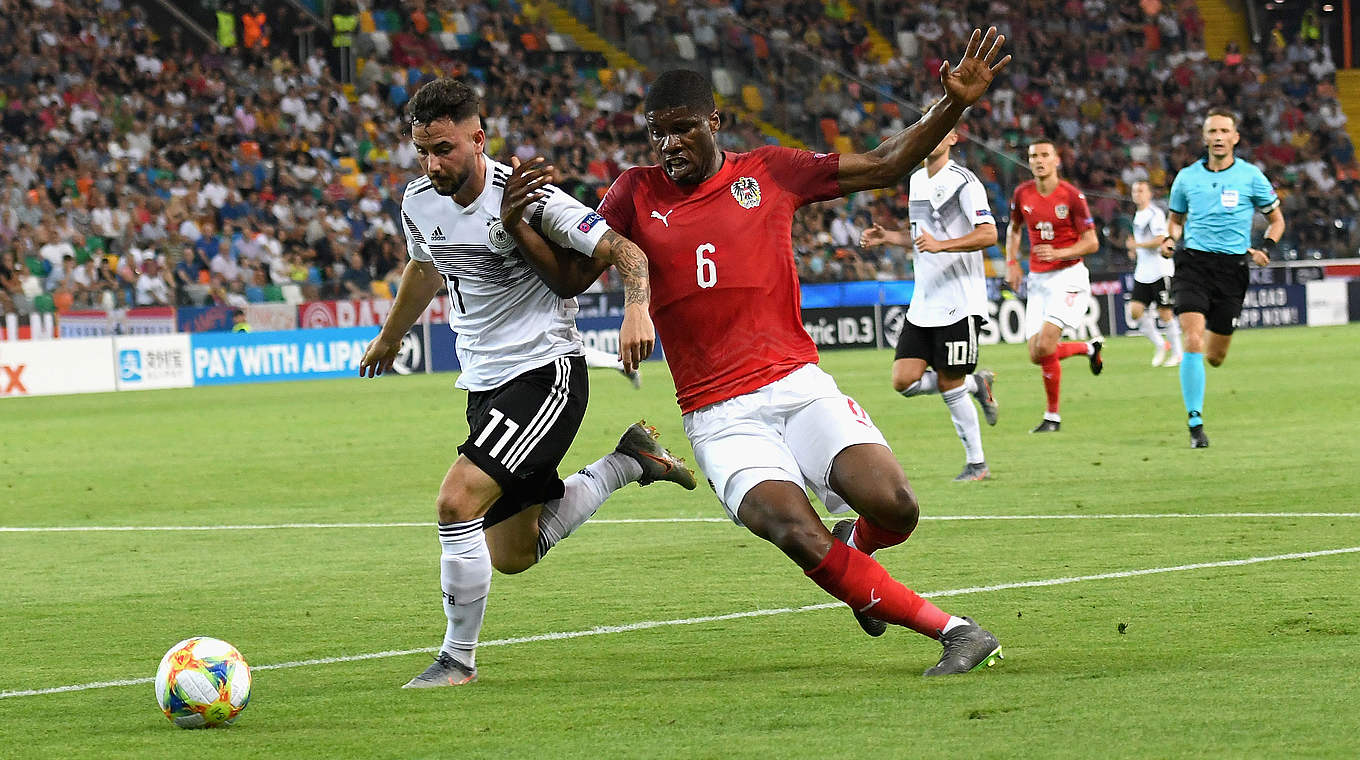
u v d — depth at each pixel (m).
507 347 8.77
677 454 20.88
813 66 58.72
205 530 15.23
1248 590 10.09
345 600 11.16
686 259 8.52
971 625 8.08
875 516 8.16
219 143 50.06
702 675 8.26
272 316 43.84
